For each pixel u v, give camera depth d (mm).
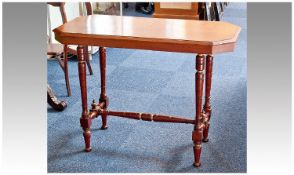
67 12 4125
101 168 2240
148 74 3648
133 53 4242
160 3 4961
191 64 3936
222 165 2260
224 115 2848
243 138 2545
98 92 3252
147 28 2137
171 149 2428
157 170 2219
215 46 1885
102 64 2529
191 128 2672
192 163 2281
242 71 3740
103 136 2576
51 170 2207
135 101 3084
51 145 2469
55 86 3377
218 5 5578
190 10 4902
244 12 6082
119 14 4539
